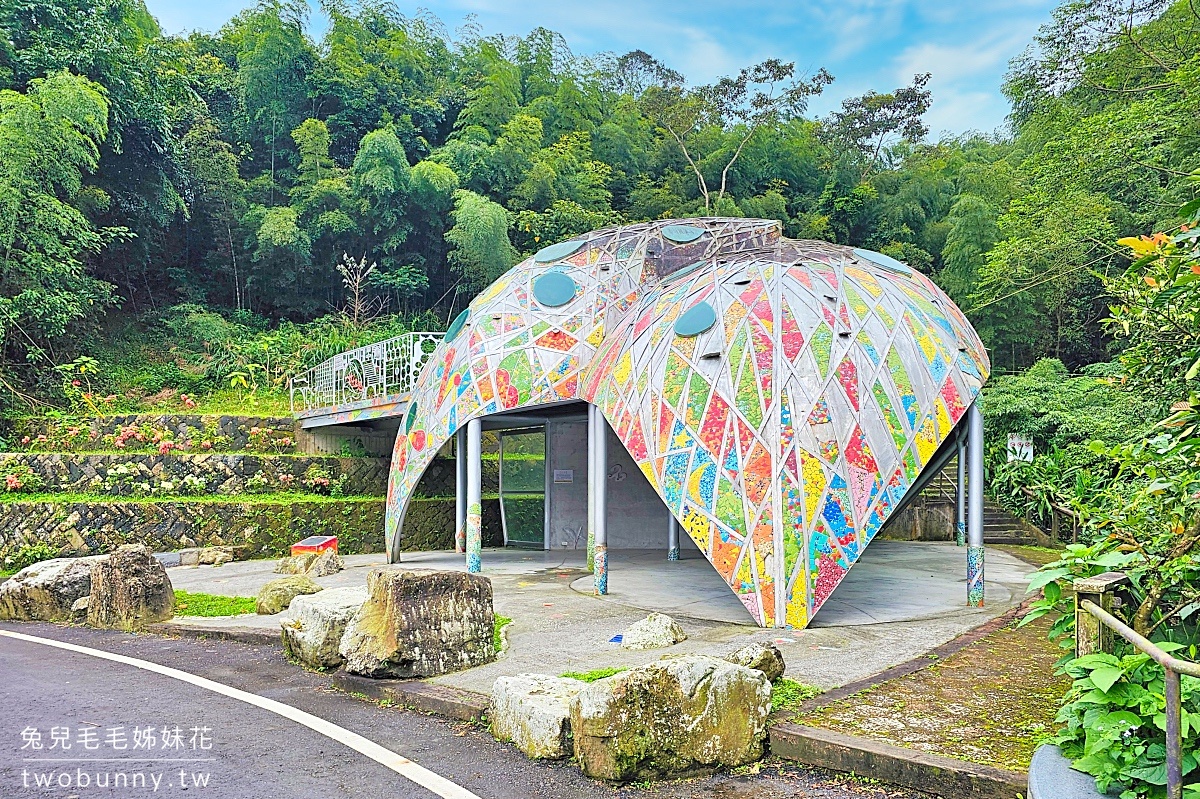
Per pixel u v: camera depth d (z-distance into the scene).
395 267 35.03
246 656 8.59
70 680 7.57
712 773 5.03
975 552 10.59
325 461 20.80
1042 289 26.94
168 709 6.55
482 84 39.28
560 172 36.62
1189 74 17.95
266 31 35.62
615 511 19.39
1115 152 20.42
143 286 32.66
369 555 18.56
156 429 21.17
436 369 15.52
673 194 41.84
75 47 25.25
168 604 10.72
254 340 30.42
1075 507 6.29
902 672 6.88
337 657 7.84
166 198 30.02
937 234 39.53
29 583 11.20
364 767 5.19
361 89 37.50
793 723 5.41
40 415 21.23
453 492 22.36
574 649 8.19
